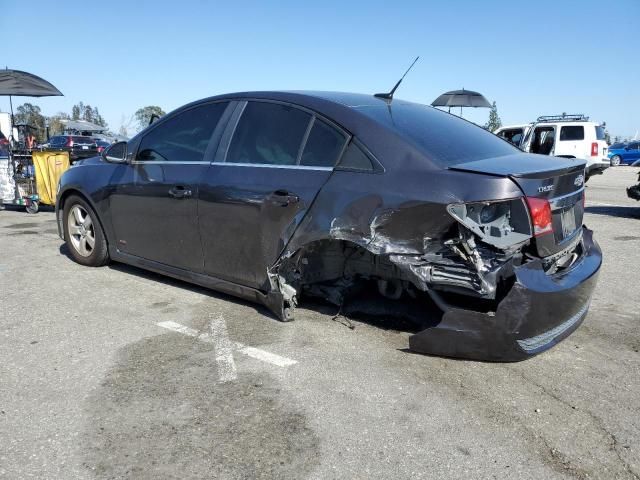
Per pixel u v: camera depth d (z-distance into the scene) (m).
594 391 3.20
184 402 3.03
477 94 19.33
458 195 3.19
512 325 3.14
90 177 5.40
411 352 3.65
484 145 4.02
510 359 3.26
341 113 3.83
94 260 5.60
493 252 3.22
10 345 3.77
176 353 3.65
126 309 4.46
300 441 2.69
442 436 2.74
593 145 16.34
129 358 3.57
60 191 5.74
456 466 2.52
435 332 3.32
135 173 4.95
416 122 3.98
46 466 2.48
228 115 4.44
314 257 4.00
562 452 2.63
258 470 2.47
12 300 4.69
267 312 4.37
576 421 2.88
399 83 4.47
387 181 3.45
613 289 5.21
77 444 2.65
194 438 2.71
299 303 4.52
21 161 10.21
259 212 3.96
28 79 11.05
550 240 3.31
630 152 34.75
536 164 3.55
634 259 6.51
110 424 2.82
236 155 4.26
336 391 3.15
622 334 4.06
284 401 3.05
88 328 4.07
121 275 5.42
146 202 4.81
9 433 2.73
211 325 4.12
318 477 2.43
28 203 10.05
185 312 4.39
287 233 3.81
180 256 4.64
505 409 2.99
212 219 4.28
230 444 2.66
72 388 3.18
